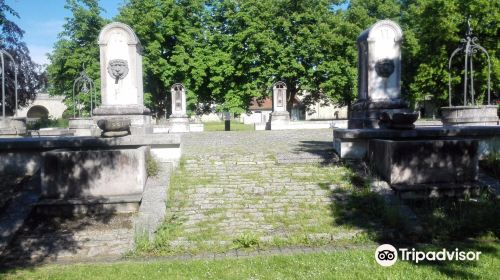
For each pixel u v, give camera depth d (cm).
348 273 536
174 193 884
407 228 720
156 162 987
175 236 721
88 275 564
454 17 3119
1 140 945
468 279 505
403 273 530
